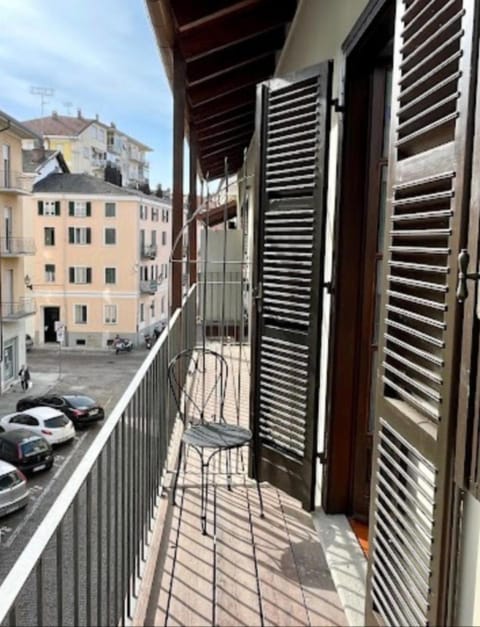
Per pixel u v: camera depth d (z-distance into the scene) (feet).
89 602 4.60
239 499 8.94
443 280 4.08
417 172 4.42
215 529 8.01
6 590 3.04
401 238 4.77
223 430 8.68
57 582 3.87
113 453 5.38
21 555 3.38
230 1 11.37
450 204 3.90
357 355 8.05
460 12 3.70
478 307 3.52
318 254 7.75
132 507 6.31
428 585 4.19
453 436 3.83
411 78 4.52
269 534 7.89
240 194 25.93
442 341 4.00
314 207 7.77
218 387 13.88
